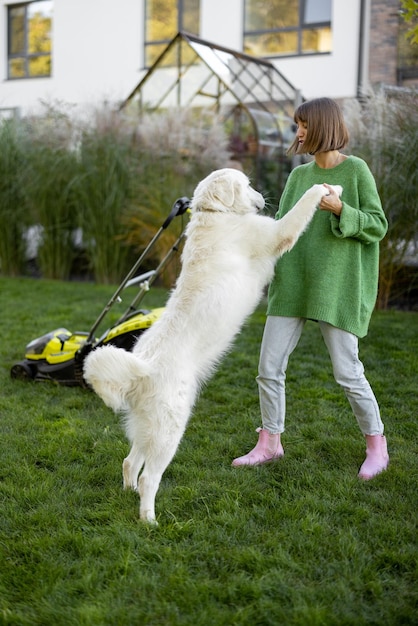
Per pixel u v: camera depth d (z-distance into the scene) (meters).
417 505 3.16
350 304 3.36
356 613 2.39
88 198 10.20
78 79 16.05
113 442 4.04
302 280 3.48
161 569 2.67
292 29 13.80
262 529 2.98
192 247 3.35
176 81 11.16
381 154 7.82
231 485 3.41
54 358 5.24
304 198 3.19
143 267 10.67
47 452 3.87
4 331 7.05
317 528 2.93
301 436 4.11
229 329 3.28
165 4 14.95
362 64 13.08
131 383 2.98
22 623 2.36
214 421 4.45
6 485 3.43
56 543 2.86
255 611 2.39
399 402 4.73
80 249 11.30
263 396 3.67
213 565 2.71
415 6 4.12
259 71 11.58
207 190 3.40
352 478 3.46
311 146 3.32
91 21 15.69
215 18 14.46
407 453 3.79
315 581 2.59
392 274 8.18
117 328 4.89
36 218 10.91
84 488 3.44
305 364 5.70
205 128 10.20
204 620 2.34
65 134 10.31
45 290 9.70
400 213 7.75
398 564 2.70
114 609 2.40
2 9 17.08
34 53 16.95
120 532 2.92
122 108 11.02
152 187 9.60
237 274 3.28
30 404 4.82
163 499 3.26
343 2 13.02
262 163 10.86
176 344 3.09
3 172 10.88
